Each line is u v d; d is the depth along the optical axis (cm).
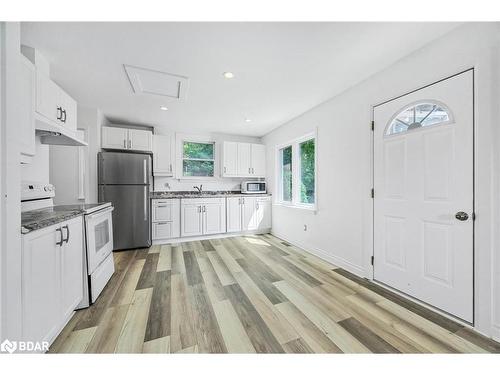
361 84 237
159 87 251
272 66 206
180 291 206
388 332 147
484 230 143
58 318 139
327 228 290
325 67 207
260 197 452
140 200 348
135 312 171
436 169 170
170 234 379
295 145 381
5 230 97
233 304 183
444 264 166
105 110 331
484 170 143
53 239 134
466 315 153
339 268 264
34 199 194
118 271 255
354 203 247
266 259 297
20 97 124
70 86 248
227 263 282
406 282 193
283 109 324
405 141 193
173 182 444
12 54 105
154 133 422
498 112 137
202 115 353
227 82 238
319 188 305
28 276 111
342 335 144
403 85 193
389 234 208
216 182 478
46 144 217
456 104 157
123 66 206
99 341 138
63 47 176
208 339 140
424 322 158
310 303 184
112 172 331
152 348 133
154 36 164
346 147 258
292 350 131
